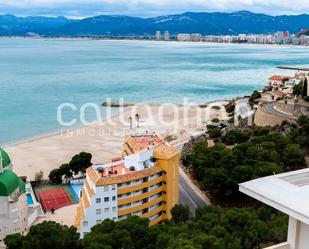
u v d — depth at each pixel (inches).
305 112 7086.6
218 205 4783.5
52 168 6456.7
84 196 3946.9
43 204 4960.6
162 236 2738.7
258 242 2834.6
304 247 1081.4
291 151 5211.6
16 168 6451.8
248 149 5393.7
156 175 3983.8
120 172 3939.5
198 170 5280.5
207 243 2564.0
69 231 2972.4
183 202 4815.5
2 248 3570.4
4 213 3745.1
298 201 1039.6
